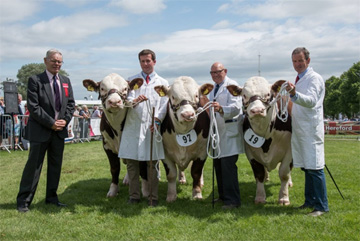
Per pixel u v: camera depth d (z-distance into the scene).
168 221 4.45
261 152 5.23
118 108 4.98
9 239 3.88
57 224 4.38
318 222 4.29
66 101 5.23
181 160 5.41
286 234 3.95
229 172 5.05
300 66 4.78
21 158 10.30
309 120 4.59
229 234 3.98
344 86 46.66
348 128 25.25
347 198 5.54
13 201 5.46
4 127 12.09
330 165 8.87
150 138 5.29
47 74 5.10
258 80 4.91
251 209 4.96
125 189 6.52
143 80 5.33
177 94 4.89
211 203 5.38
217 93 5.32
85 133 16.08
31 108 4.85
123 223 4.42
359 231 3.99
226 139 5.05
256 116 4.61
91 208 5.11
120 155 5.27
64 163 9.55
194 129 5.23
